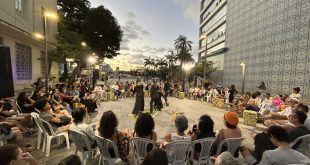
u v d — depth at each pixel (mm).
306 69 18922
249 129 8336
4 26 11289
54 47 21609
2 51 3949
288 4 22250
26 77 17109
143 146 3814
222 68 47375
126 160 3951
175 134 3988
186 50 64562
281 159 2832
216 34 55219
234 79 39000
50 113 5836
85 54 26938
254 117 8820
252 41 31406
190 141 3896
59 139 5777
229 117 4156
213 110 13242
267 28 26750
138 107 10422
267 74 26250
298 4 20500
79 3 39281
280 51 23406
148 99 18047
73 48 23438
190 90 20484
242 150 4133
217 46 53750
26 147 4730
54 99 8805
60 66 32156
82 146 4238
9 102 7121
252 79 30938
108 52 43938
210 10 62031
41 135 5496
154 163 1888
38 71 19703
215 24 55281
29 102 7504
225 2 46688
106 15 40125
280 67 23250
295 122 4340
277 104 9852
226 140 3939
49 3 22156
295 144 3971
